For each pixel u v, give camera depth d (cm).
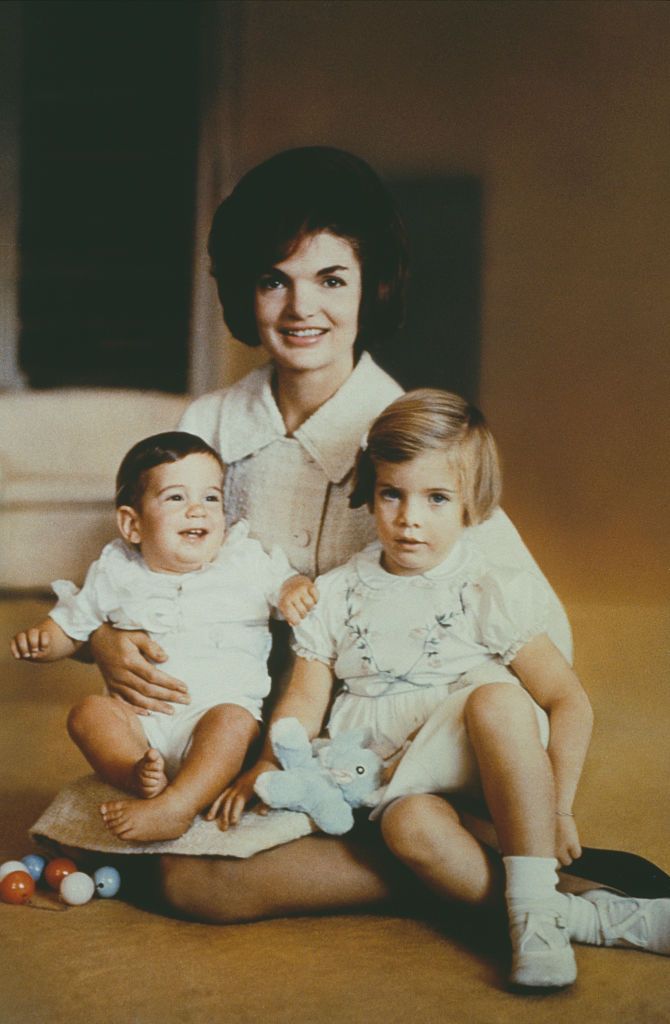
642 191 427
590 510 431
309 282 200
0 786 218
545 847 151
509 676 174
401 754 172
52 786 218
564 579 429
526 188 432
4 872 173
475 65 430
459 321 437
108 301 455
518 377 435
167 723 183
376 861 164
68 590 195
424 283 436
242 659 190
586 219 430
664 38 421
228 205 205
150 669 185
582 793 213
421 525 178
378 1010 137
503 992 141
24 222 456
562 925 147
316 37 435
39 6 450
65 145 457
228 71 442
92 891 170
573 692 173
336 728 180
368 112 436
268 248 199
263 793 165
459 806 167
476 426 181
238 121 445
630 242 428
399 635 179
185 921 163
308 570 205
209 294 455
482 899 156
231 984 143
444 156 433
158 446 194
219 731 175
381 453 179
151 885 169
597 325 431
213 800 171
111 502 345
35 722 258
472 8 428
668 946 153
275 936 158
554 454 433
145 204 448
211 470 196
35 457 375
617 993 142
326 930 160
